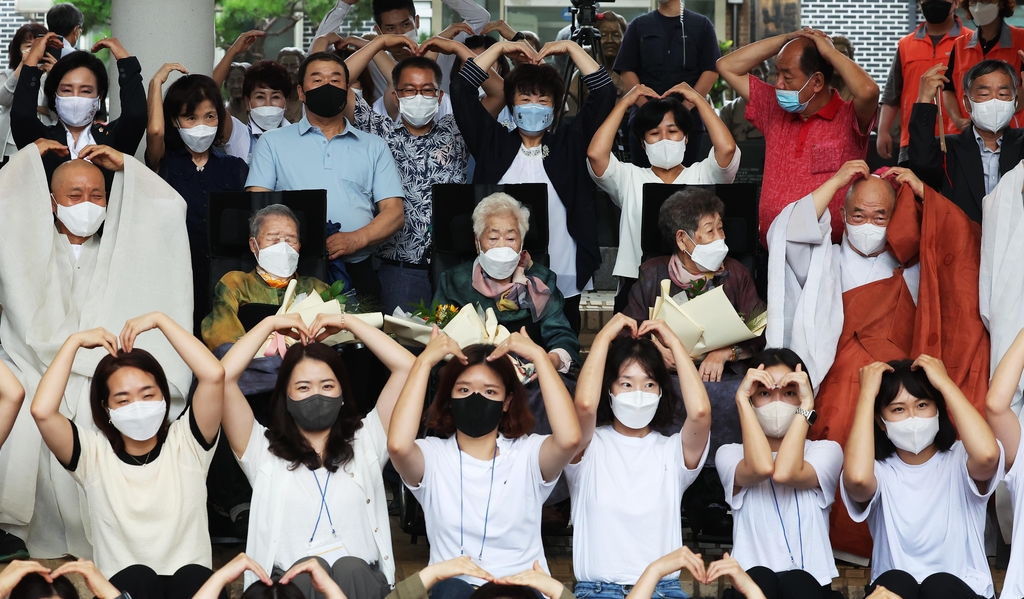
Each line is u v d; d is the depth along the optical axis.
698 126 6.73
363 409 4.94
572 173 5.69
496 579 3.41
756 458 4.02
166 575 3.89
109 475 4.02
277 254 4.90
